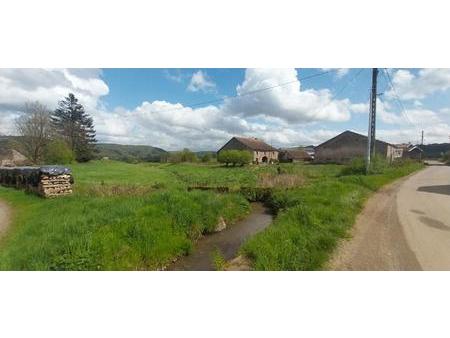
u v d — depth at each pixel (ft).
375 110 61.82
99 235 18.21
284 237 18.86
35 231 20.74
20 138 141.79
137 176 79.10
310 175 66.90
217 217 29.37
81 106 193.88
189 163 167.73
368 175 57.57
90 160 186.91
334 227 21.25
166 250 20.36
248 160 142.72
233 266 16.60
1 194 39.93
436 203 33.32
